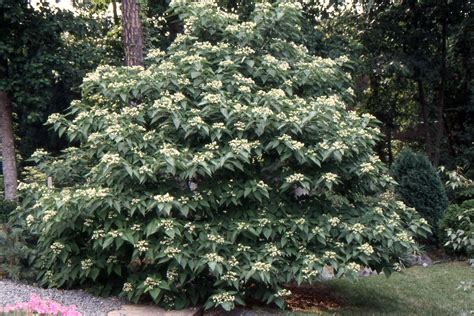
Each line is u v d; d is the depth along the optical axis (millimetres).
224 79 4598
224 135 4320
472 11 11219
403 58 11406
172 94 4613
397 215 4688
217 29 5000
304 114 4273
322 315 4484
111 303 4402
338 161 4410
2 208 6629
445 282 6582
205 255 4012
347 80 5223
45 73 8188
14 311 3242
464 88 12867
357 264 4277
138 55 6703
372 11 11578
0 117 8414
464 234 4938
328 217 4457
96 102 5254
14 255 4984
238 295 4145
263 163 4605
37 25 8109
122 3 6766
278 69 4727
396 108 13438
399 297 5777
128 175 4094
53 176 5082
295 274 4199
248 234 4277
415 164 8734
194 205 4160
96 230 4207
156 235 4215
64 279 4703
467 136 12625
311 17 10398
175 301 4309
